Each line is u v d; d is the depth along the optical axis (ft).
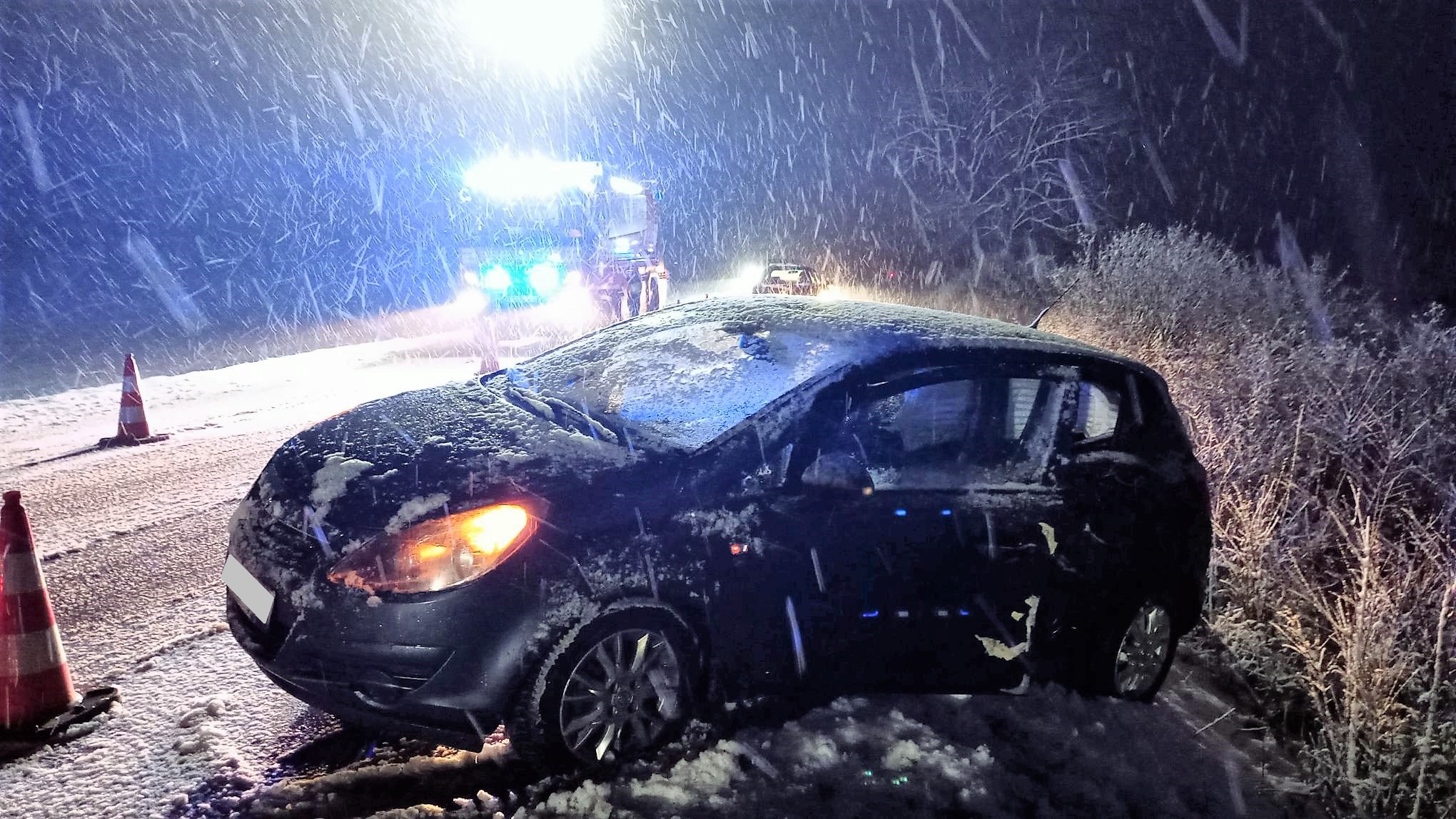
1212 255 38.55
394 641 9.37
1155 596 13.00
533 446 11.25
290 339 55.98
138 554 17.38
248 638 10.19
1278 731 12.94
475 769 10.50
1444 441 20.01
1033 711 12.38
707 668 10.85
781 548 10.74
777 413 11.13
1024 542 11.82
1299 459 19.84
